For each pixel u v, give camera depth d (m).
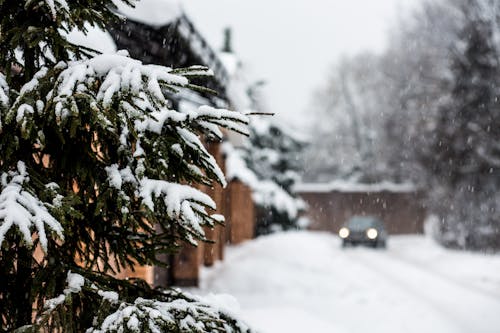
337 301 11.98
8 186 2.48
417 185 30.08
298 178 33.31
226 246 23.23
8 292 2.69
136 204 2.82
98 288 2.66
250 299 11.91
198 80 9.23
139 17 7.32
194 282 12.64
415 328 9.78
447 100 23.55
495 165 22.12
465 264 18.98
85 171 2.75
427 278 15.84
